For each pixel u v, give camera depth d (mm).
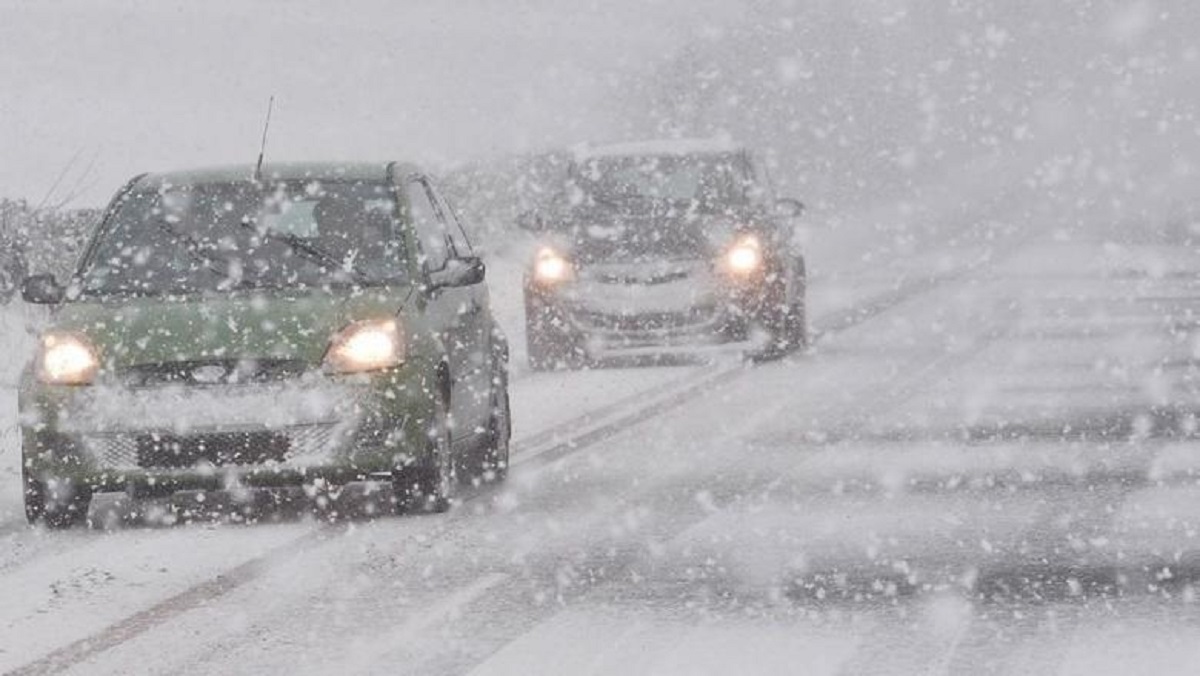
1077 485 31234
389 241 31562
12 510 30891
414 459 29203
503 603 22891
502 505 30391
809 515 28891
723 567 24953
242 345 29125
